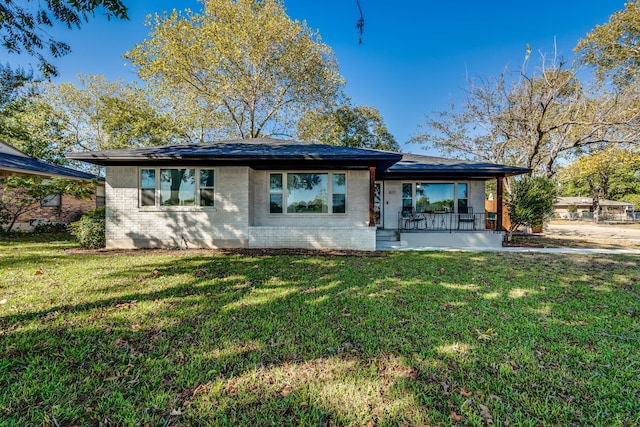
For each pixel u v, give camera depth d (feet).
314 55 63.26
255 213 33.81
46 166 53.11
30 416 6.75
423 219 41.37
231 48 56.59
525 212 39.58
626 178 117.91
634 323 12.32
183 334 10.87
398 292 16.20
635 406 7.36
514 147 59.36
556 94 47.52
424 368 8.89
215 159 29.40
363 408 7.23
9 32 21.22
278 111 70.13
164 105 66.08
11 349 9.53
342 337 10.82
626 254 29.89
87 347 9.76
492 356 9.62
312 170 33.73
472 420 6.84
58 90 82.58
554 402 7.50
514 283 18.29
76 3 17.47
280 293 15.79
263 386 7.98
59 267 21.34
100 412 6.95
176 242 31.55
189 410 7.04
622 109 48.01
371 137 94.53
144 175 31.50
